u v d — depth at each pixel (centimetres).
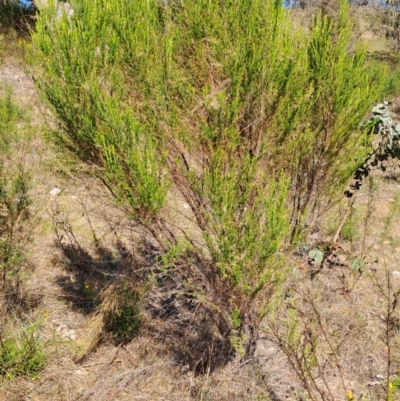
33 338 291
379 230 483
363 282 400
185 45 282
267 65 264
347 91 299
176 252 264
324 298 371
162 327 329
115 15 265
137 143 244
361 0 1568
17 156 457
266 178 258
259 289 251
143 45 266
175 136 266
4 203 336
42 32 252
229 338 298
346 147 317
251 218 238
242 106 269
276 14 274
